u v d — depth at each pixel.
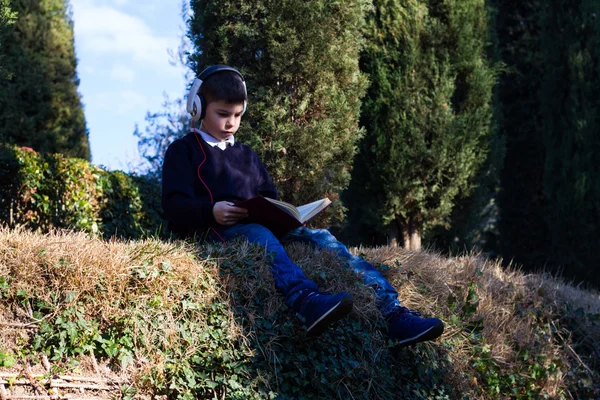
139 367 3.12
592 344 5.08
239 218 3.65
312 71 5.15
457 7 7.54
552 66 9.40
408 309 3.94
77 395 2.94
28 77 11.00
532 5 11.12
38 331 3.03
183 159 3.77
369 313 3.84
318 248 4.16
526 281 5.47
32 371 2.92
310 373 3.44
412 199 7.44
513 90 10.84
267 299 3.52
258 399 3.22
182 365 3.16
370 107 7.37
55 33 11.55
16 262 3.09
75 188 6.77
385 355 3.81
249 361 3.32
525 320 4.96
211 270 3.48
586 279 8.85
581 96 8.95
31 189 6.50
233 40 5.14
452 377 4.12
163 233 7.42
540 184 10.37
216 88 3.78
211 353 3.27
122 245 3.45
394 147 7.32
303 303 3.39
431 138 7.42
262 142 5.10
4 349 2.92
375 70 7.39
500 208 10.74
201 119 3.89
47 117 11.30
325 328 3.33
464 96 7.68
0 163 6.34
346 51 5.32
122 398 3.01
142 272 3.26
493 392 4.27
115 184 7.23
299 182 5.21
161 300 3.28
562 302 5.34
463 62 7.52
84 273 3.15
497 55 8.28
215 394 3.14
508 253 10.58
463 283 4.90
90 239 3.57
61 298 3.12
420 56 7.42
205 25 5.23
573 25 9.13
